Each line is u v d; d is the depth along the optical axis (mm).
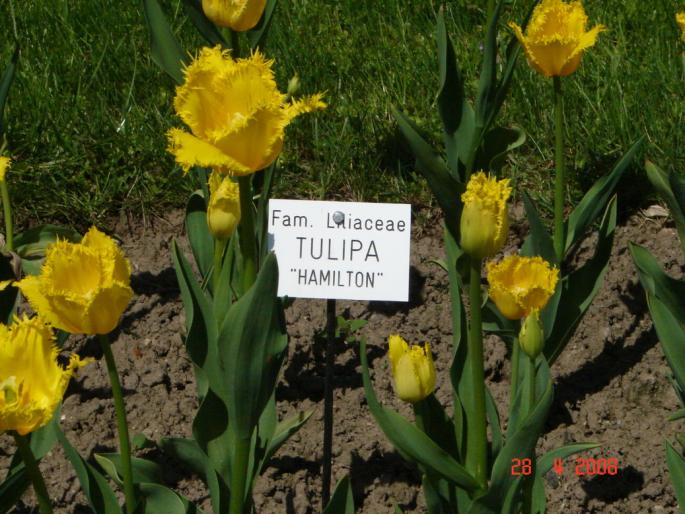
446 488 1074
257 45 1289
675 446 1298
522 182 1602
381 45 1851
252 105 881
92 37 1871
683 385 1125
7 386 836
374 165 1621
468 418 1063
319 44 1856
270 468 1293
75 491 1263
